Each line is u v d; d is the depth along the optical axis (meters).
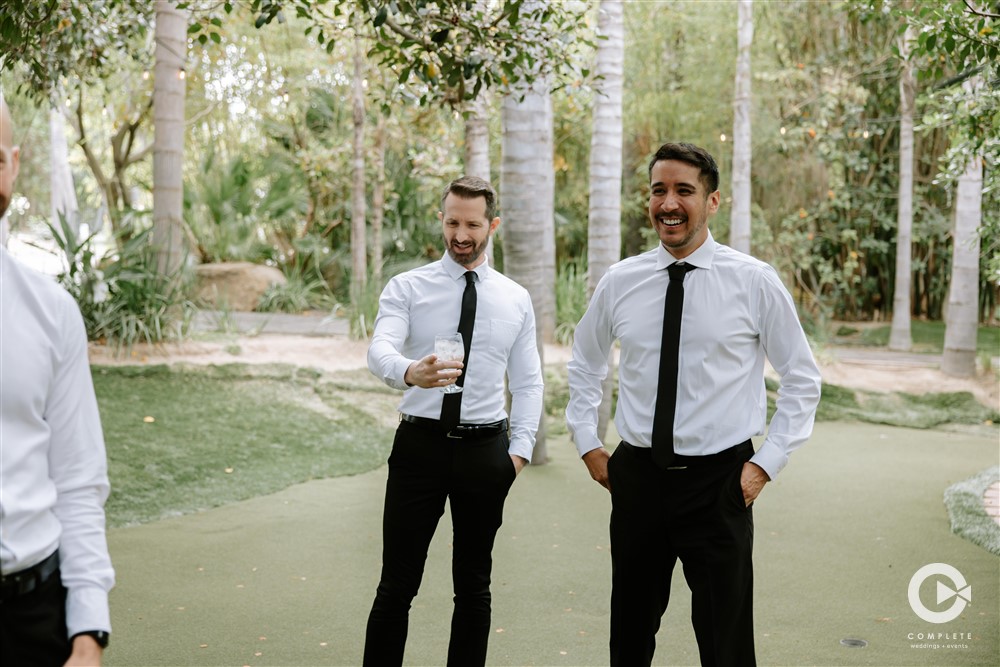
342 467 6.38
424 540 2.75
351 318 9.47
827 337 11.82
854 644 3.44
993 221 7.34
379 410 7.71
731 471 2.43
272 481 5.92
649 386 2.49
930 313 15.58
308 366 8.17
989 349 12.19
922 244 15.04
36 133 17.78
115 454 5.88
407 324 2.83
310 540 4.76
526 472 6.47
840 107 13.55
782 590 4.09
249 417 7.02
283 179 14.69
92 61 6.17
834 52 12.98
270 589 4.02
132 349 7.77
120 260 7.98
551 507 5.54
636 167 14.26
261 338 9.29
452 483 2.72
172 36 7.77
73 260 7.84
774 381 9.08
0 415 1.38
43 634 1.42
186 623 3.60
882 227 14.61
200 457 6.11
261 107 15.09
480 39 4.05
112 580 1.51
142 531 4.86
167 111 7.91
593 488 6.04
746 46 10.16
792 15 12.88
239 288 13.19
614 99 7.43
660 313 2.50
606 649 3.39
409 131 12.05
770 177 13.23
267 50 14.05
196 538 4.76
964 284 9.76
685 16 12.74
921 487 6.25
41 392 1.42
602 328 2.69
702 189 2.44
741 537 2.43
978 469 6.90
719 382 2.44
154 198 8.07
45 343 1.43
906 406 9.16
